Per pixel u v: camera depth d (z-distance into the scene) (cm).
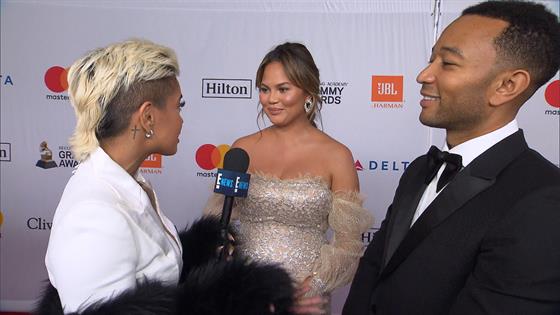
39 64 313
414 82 308
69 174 321
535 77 109
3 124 317
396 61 308
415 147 312
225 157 170
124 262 100
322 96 312
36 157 320
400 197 135
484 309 97
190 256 138
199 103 315
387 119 312
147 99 113
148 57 113
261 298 104
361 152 314
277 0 308
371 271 141
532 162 108
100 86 109
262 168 216
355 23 308
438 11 296
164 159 320
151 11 310
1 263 327
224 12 310
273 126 224
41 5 309
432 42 304
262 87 212
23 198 323
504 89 109
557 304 93
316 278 195
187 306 100
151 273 109
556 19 111
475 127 115
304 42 310
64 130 318
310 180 205
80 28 310
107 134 113
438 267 109
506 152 111
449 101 112
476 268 103
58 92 315
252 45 311
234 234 173
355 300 141
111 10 309
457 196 110
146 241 109
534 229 95
